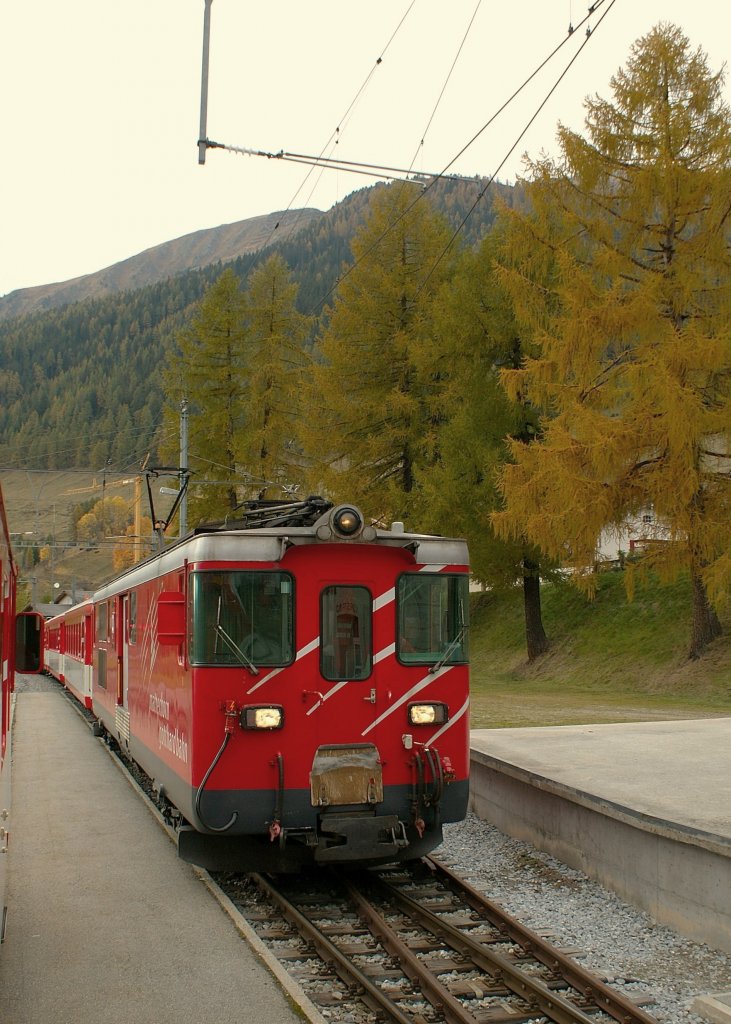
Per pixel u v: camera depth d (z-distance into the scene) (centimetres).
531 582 2962
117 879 902
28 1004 604
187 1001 608
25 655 759
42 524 10675
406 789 841
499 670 3081
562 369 2180
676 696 2233
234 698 818
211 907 813
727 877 721
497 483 2238
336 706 833
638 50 2197
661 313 2141
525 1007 609
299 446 3681
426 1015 593
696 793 919
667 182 2116
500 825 1119
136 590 1252
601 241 2233
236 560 831
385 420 3173
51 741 1952
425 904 813
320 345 3241
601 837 895
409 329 3186
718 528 2038
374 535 849
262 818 809
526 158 2292
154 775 1062
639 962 702
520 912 808
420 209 3238
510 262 2547
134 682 1257
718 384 2094
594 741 1309
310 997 621
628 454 2072
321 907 820
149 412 15475
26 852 1009
